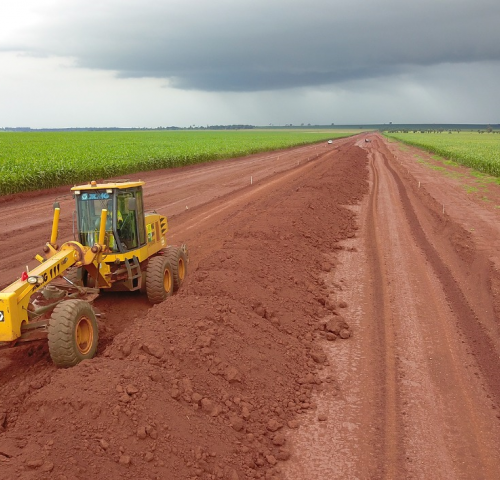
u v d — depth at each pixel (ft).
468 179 116.16
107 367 20.36
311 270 41.83
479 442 19.83
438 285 39.01
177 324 25.21
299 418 21.45
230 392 21.58
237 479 16.98
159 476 16.03
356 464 18.51
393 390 23.72
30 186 83.92
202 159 157.28
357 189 92.48
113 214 29.35
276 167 140.46
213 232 54.95
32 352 25.63
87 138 319.68
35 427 17.21
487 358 27.02
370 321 32.01
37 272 22.76
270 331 27.94
